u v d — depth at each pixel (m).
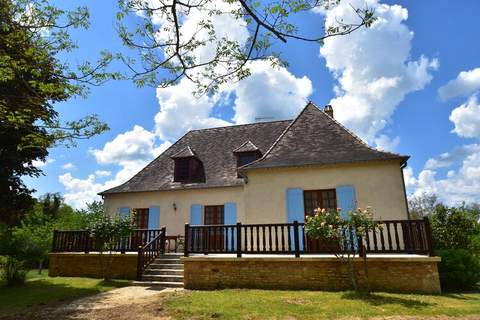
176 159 17.69
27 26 6.77
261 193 12.48
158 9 4.64
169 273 11.30
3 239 23.02
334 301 7.45
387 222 9.30
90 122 7.89
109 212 17.48
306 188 12.12
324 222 8.55
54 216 41.69
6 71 6.71
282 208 12.12
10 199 13.00
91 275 12.98
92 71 6.80
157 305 7.67
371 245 11.05
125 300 8.53
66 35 7.11
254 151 16.39
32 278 12.88
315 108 15.39
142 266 11.42
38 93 7.80
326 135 13.69
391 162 11.53
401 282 8.59
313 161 12.19
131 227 12.50
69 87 6.99
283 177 12.41
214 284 9.89
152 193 17.20
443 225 12.86
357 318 6.14
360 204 11.43
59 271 13.55
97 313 7.27
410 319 6.01
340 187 11.75
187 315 6.66
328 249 10.34
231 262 9.90
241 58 5.29
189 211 16.31
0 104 7.57
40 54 7.03
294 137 14.03
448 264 9.75
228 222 15.50
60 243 13.95
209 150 18.86
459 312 6.40
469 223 12.69
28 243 23.00
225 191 16.08
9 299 9.09
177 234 16.14
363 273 8.87
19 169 12.93
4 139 11.80
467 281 9.53
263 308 6.98
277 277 9.47
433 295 8.12
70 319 6.85
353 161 11.59
